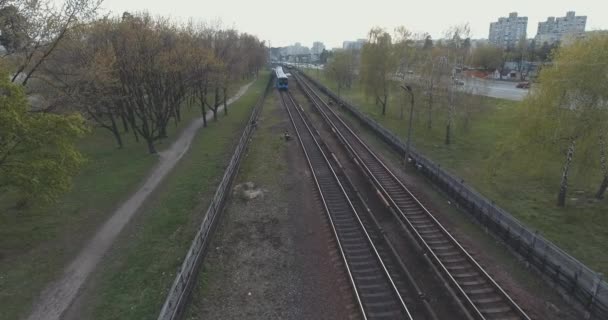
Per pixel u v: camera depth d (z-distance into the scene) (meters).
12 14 18.30
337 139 35.75
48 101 21.91
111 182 25.25
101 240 17.83
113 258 16.28
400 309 12.75
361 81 50.72
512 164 22.75
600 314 11.95
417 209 20.53
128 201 22.34
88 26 23.81
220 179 25.55
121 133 40.28
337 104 58.03
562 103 19.41
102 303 13.39
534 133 20.58
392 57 46.56
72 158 16.38
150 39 29.62
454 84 34.91
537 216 19.97
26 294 13.88
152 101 39.78
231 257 15.80
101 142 36.56
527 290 13.86
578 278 12.95
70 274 15.16
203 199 22.30
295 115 49.22
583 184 22.56
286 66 183.88
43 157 15.84
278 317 12.50
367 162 28.77
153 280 14.60
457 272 14.91
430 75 36.53
